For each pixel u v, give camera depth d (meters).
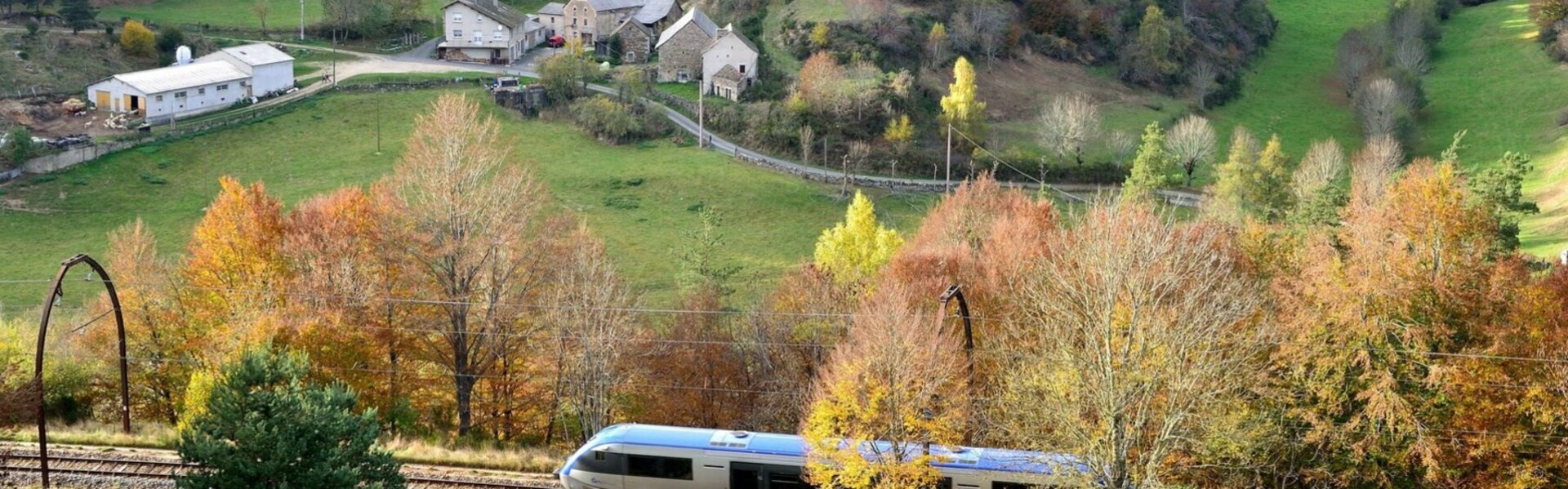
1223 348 46.31
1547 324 49.81
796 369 65.12
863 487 44.38
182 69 146.62
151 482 46.25
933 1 168.88
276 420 36.03
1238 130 132.12
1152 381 39.66
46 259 108.00
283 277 64.12
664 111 148.75
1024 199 88.25
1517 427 48.94
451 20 170.12
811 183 131.75
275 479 35.38
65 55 156.50
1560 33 173.12
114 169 128.00
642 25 169.88
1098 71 167.75
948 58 158.88
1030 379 43.06
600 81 157.75
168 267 71.19
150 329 65.31
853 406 44.22
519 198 66.75
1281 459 50.56
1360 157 130.75
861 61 150.50
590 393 59.84
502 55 170.62
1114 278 40.62
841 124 141.62
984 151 137.50
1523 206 77.12
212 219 65.12
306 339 58.94
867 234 80.81
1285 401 48.38
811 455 45.16
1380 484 50.41
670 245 112.62
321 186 125.69
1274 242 65.94
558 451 56.47
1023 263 61.94
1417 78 163.25
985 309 60.00
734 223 120.19
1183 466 44.59
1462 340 50.19
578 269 64.88
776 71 154.00
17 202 118.94
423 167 64.56
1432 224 50.50
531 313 63.72
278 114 144.25
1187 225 62.94
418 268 62.38
